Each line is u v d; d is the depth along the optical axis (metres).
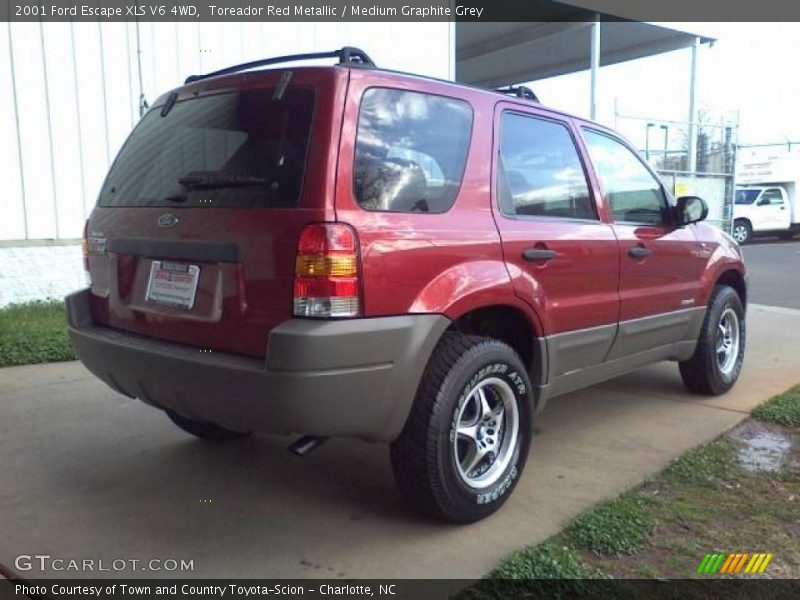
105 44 7.92
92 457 4.15
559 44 16.61
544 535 3.25
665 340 4.87
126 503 3.57
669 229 4.85
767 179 26.84
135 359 3.18
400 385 2.96
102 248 3.57
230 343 2.97
